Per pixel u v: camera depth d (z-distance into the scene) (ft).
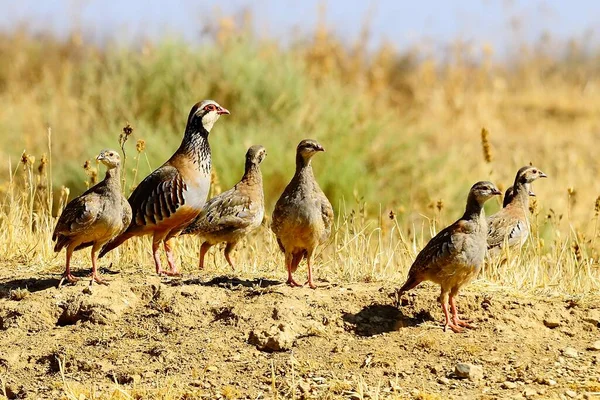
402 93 118.42
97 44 109.50
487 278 42.57
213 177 53.62
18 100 92.38
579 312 37.73
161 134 74.18
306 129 77.61
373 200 73.67
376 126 79.61
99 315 37.52
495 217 48.93
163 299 38.01
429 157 82.17
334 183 73.00
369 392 32.01
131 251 46.98
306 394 32.14
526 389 32.07
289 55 84.79
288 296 37.65
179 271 44.21
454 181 79.30
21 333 37.22
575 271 42.83
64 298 38.45
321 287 39.47
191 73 80.28
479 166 86.33
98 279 39.42
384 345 35.37
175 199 43.29
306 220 38.29
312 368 33.96
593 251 48.08
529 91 120.67
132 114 78.95
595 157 92.53
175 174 43.55
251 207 45.39
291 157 72.84
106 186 38.86
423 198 77.20
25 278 41.04
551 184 80.89
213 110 44.88
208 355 35.06
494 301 38.01
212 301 37.83
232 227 45.06
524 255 48.88
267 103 79.10
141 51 86.22
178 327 36.83
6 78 109.29
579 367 33.73
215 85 79.30
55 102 85.61
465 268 35.68
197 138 44.50
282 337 35.27
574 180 82.89
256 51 85.10
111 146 71.72
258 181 45.96
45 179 51.49
